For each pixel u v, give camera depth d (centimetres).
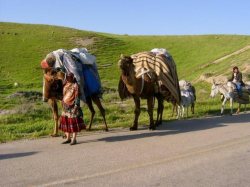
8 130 1552
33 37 7769
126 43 7919
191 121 1753
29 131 1559
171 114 2025
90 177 877
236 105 2492
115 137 1361
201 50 7369
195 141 1266
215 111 2203
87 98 1519
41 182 845
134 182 838
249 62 4019
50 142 1285
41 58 6731
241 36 8175
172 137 1343
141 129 1537
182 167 952
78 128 1229
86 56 1449
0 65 6291
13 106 2517
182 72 6088
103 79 5788
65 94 1235
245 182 838
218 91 2103
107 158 1048
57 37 7775
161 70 1583
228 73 3747
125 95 1562
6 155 1103
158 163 989
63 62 1380
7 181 855
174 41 8250
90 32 8425
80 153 1112
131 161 1012
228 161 1005
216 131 1452
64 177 880
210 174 893
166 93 1620
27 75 5878
